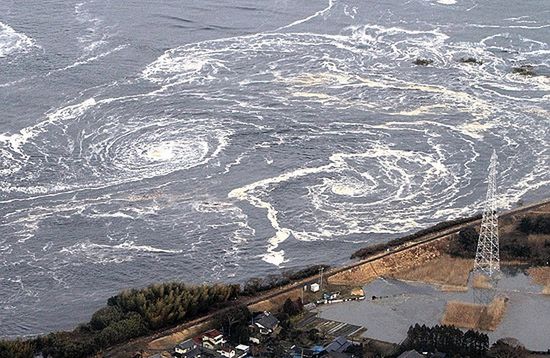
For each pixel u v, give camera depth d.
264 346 189.25
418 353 181.50
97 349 189.50
